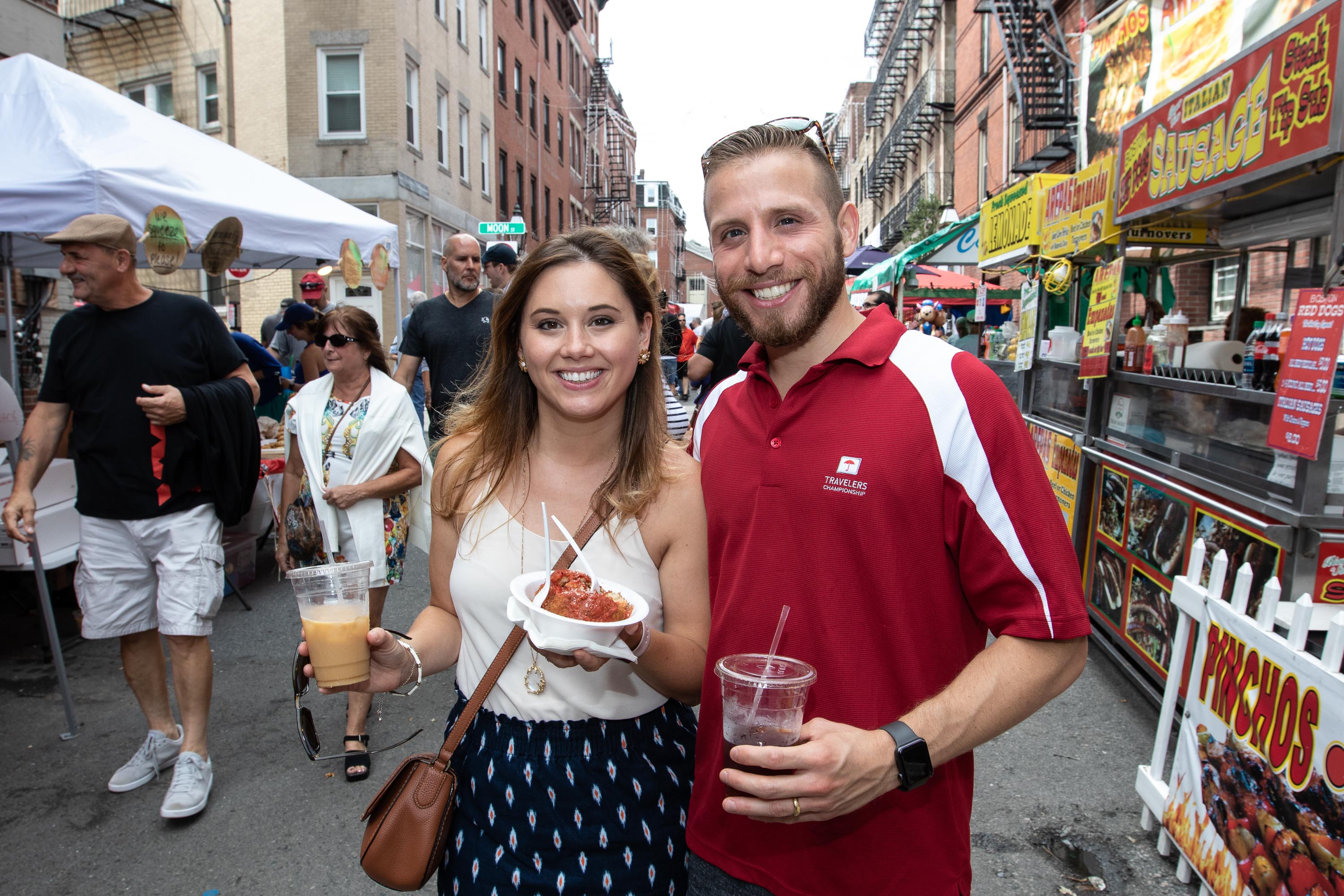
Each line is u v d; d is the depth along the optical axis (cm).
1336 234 275
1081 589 128
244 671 456
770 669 132
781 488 143
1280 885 221
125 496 319
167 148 534
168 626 321
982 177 1952
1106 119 656
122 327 323
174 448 321
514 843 157
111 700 421
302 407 368
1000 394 133
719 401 168
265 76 1703
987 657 128
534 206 2933
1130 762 349
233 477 330
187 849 297
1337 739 205
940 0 2339
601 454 177
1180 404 388
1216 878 249
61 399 332
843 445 137
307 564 378
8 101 480
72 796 331
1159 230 472
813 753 113
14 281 943
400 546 378
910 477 133
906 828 138
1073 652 128
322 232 655
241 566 599
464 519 181
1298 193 394
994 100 1831
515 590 149
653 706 169
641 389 176
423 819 156
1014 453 130
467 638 176
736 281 146
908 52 2759
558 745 161
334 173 1703
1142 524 413
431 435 534
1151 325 566
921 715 122
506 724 165
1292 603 296
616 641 145
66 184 444
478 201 2281
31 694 429
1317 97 276
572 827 157
